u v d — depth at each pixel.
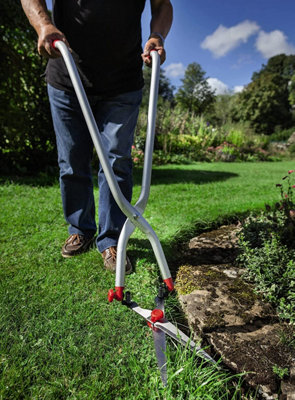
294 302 1.34
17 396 0.96
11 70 3.82
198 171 5.74
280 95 37.12
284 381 1.02
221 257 1.89
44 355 1.12
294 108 39.78
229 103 40.22
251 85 36.69
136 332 1.24
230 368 1.08
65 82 1.62
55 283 1.55
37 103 4.04
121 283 1.06
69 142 1.70
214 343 1.17
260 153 11.19
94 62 1.56
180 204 2.96
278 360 1.08
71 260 1.79
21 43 3.81
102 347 1.16
